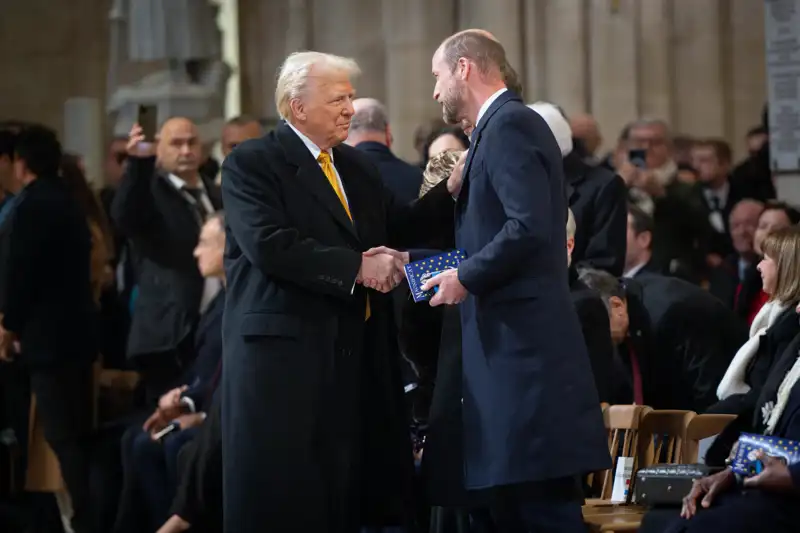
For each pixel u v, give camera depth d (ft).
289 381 26.27
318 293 26.43
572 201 36.68
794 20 42.55
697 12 63.00
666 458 28.86
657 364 33.76
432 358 29.22
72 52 69.00
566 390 24.85
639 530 25.72
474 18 62.59
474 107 25.93
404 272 26.03
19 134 40.52
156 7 53.52
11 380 40.88
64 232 40.11
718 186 54.19
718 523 24.23
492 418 25.07
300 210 26.61
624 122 62.03
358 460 26.91
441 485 26.22
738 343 34.22
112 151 54.49
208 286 40.40
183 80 54.03
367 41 64.28
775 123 43.29
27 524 40.32
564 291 25.26
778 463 24.26
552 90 62.23
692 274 45.70
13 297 39.75
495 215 25.18
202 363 36.88
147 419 38.29
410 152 63.00
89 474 39.50
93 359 40.55
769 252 28.50
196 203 41.37
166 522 32.91
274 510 26.22
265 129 55.67
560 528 25.64
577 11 61.93
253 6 66.33
